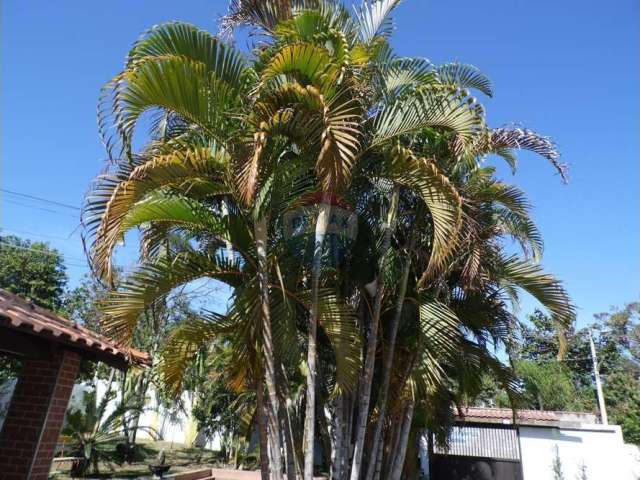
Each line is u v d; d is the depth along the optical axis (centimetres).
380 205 610
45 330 490
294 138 454
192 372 1745
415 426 826
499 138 550
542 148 537
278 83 462
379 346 669
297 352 514
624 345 2762
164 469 1289
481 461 1414
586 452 1370
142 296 462
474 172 593
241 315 483
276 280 516
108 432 1442
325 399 691
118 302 454
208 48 469
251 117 428
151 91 409
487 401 2117
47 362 576
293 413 631
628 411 1984
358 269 611
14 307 532
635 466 1355
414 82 560
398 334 655
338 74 452
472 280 587
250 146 423
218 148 468
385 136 495
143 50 441
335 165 390
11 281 2094
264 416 495
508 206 638
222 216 502
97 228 383
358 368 493
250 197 377
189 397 2350
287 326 495
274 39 544
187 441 2353
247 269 520
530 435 1416
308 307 515
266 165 462
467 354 694
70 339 529
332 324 502
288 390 571
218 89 449
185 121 486
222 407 1894
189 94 423
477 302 691
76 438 1369
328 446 646
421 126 490
